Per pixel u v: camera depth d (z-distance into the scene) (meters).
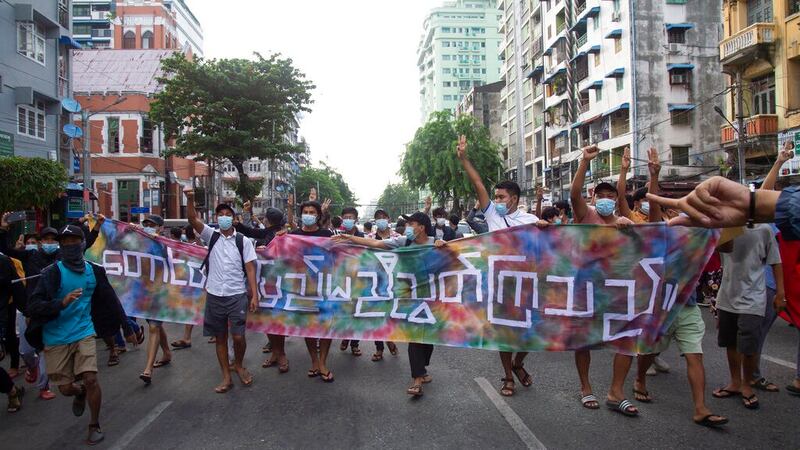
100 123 32.84
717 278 10.07
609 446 3.96
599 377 5.83
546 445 4.01
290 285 6.24
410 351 5.48
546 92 42.12
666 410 4.72
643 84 29.67
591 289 4.97
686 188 24.77
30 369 6.41
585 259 5.02
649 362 4.96
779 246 5.12
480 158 36.12
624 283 4.86
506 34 54.94
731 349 5.03
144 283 6.63
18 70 18.67
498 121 61.66
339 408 4.98
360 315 5.92
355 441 4.18
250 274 5.92
